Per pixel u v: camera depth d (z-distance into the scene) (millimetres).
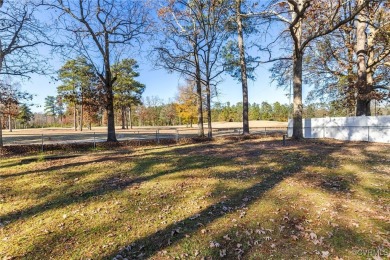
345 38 18547
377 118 13406
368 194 5348
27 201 5723
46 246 3877
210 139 16703
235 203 5180
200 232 4082
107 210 5109
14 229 4480
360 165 7699
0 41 11078
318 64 19375
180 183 6641
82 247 3822
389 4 12859
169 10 17125
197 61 18094
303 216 4434
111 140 15836
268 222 4285
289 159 8898
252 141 14953
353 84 16078
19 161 10016
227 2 16969
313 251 3408
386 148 10617
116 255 3580
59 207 5340
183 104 47031
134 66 41469
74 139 21344
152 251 3641
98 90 16891
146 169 8273
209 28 17703
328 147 11328
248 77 19328
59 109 71875
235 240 3797
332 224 4078
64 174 7805
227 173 7441
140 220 4641
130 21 15898
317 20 11750
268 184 6285
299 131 14531
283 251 3451
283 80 18828
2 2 9664
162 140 16109
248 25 17562
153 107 72125
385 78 17969
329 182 6207
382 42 15164
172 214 4828
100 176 7562
